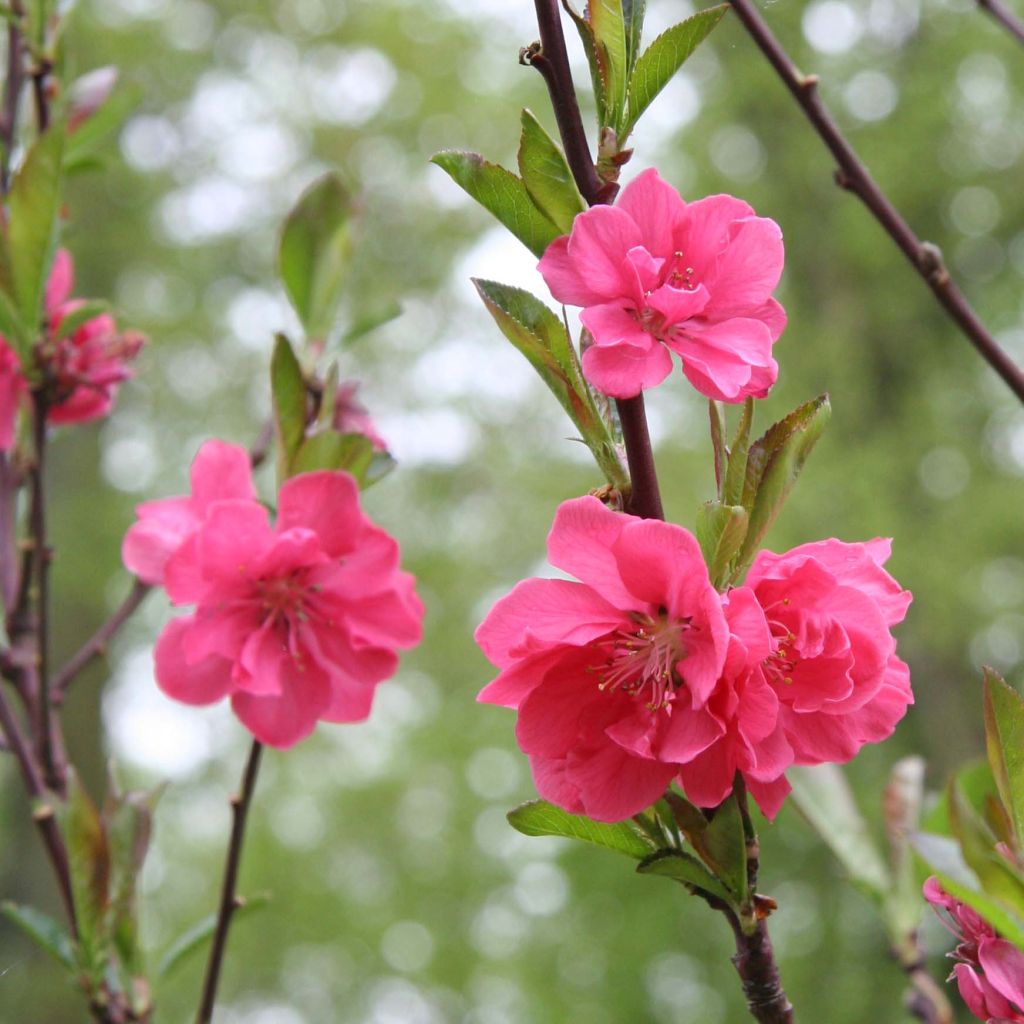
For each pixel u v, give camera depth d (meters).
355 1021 14.36
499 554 13.09
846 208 11.27
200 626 2.07
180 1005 12.75
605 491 1.41
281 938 13.43
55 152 2.34
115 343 2.59
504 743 12.87
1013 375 2.18
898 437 11.05
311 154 11.76
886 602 1.45
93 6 10.73
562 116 1.44
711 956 11.18
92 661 2.41
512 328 1.40
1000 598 10.83
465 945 13.61
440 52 12.02
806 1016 10.60
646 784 1.38
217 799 12.50
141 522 2.22
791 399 11.21
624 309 1.42
